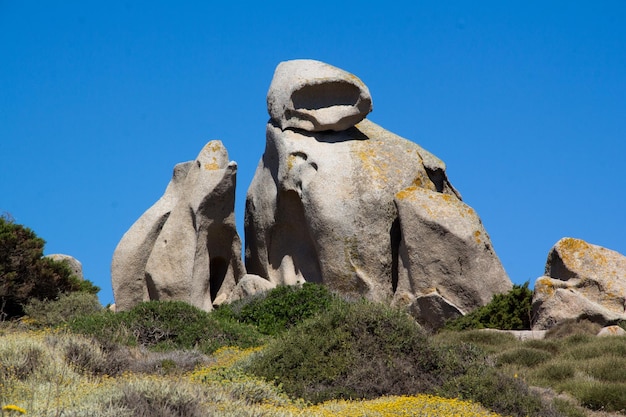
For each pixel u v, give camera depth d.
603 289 61.09
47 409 32.56
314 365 42.31
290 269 70.62
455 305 65.25
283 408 36.53
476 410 38.19
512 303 62.50
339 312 44.44
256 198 72.75
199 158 70.75
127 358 46.84
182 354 48.56
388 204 68.56
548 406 41.00
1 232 64.38
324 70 72.38
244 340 53.03
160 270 69.06
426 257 66.12
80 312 60.22
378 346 42.84
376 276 67.62
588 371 47.75
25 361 40.84
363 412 36.22
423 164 71.44
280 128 72.00
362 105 71.81
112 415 32.41
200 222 68.88
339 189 68.69
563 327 58.22
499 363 49.97
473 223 66.50
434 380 41.91
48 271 65.06
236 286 69.25
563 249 62.59
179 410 33.72
